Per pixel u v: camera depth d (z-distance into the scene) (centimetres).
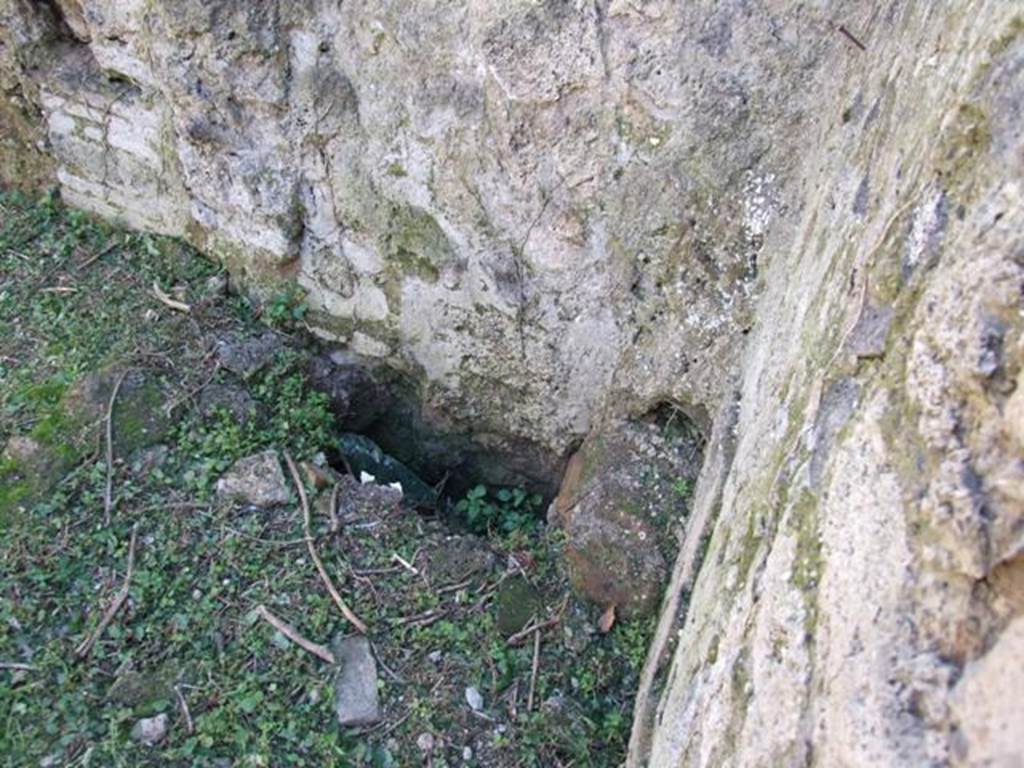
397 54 326
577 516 337
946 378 131
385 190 357
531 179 324
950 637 119
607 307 338
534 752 295
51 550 319
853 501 151
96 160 422
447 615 324
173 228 423
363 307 391
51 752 278
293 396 379
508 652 317
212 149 381
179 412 361
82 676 293
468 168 334
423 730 296
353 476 382
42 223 434
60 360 373
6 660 294
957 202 145
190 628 308
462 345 376
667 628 284
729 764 175
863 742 128
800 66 271
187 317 395
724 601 216
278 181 375
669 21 280
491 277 352
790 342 232
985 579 116
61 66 405
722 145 290
